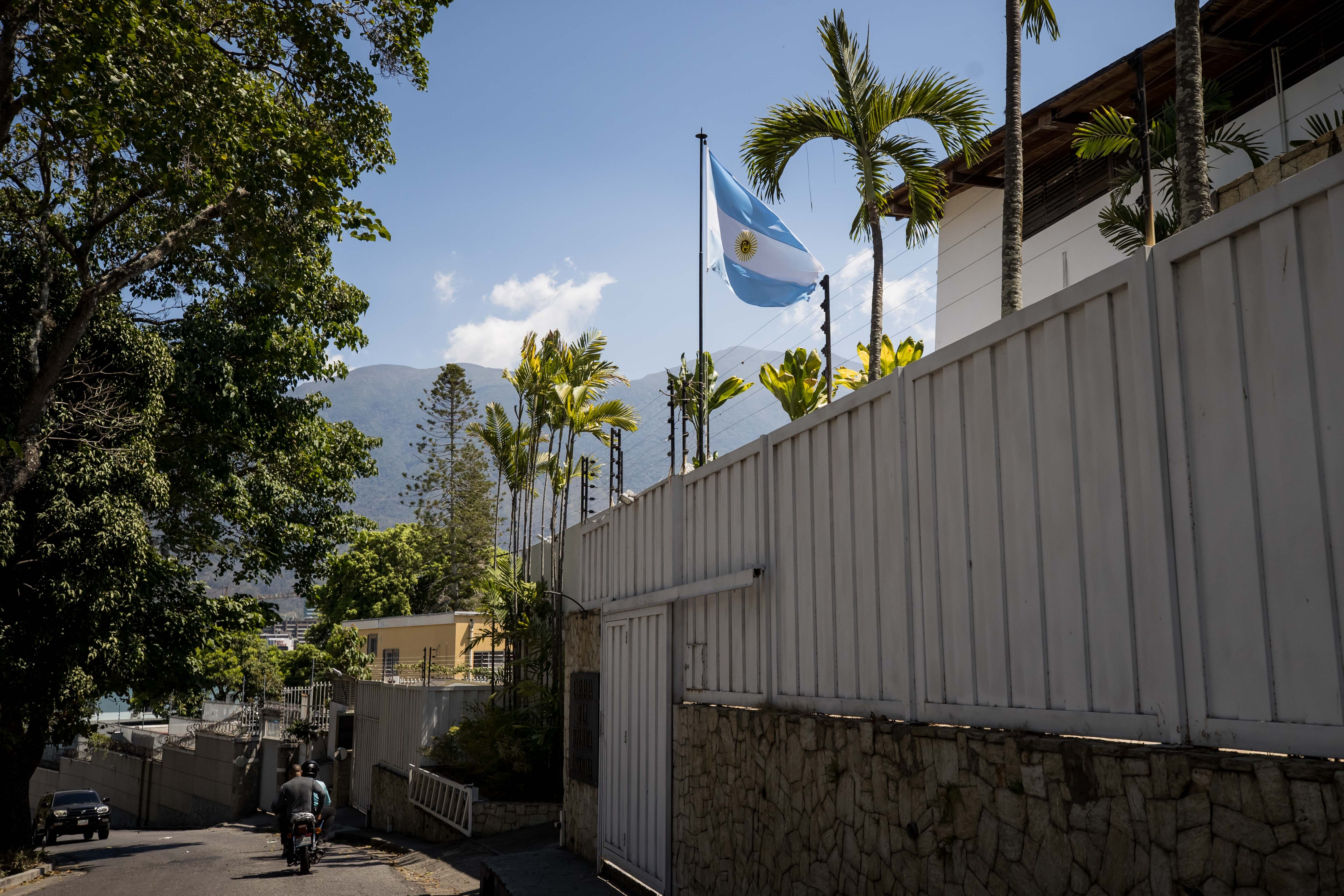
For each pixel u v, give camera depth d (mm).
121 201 17094
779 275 14500
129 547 14750
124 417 15992
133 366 16453
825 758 6336
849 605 6406
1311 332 3305
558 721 17297
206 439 18953
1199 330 3771
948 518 5344
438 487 62875
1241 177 7973
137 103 12195
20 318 15250
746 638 8109
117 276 15422
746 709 7977
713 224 14938
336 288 20562
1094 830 3959
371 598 52500
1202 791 3461
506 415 24797
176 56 12133
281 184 14227
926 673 5477
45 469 15164
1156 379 3932
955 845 4898
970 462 5168
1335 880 2957
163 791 39125
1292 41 13320
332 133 15133
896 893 5395
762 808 7297
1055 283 16484
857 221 13438
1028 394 4715
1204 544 3682
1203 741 3609
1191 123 7211
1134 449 4039
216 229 17547
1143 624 3939
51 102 12383
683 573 9828
